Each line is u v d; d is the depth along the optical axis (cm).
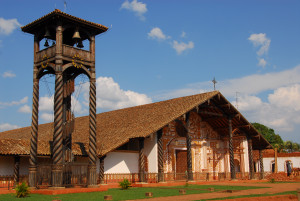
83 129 3572
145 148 2961
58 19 2119
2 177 2419
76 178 2111
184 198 1647
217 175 3569
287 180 3672
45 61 2183
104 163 2792
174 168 3177
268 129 7206
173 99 3503
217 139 3684
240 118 3472
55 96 2056
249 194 1858
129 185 2372
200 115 3547
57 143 2000
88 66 2273
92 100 2238
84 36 2417
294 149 7362
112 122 3506
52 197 1733
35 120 2192
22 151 2428
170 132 3228
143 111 3462
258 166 4834
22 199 1650
